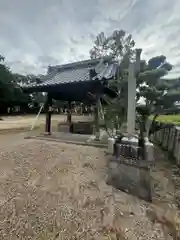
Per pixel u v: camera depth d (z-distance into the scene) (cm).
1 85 2356
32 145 552
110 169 312
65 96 923
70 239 188
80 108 1788
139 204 248
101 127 511
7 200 254
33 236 191
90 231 199
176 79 372
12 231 197
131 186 277
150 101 386
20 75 2886
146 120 402
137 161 280
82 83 569
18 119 1742
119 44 1597
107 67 690
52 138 659
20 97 2748
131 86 325
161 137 573
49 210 234
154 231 199
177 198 262
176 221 214
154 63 384
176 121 553
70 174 341
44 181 315
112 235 193
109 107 466
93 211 232
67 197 265
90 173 345
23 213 227
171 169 369
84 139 628
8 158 427
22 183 306
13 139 656
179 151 393
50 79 750
